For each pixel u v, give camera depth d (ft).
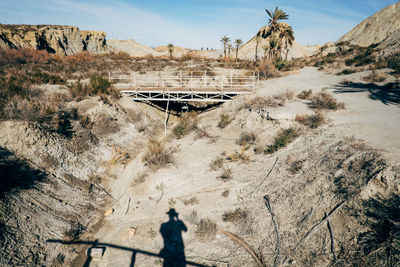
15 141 33.01
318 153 33.42
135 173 40.50
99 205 32.96
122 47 361.92
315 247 19.95
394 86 58.39
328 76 85.35
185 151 47.09
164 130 60.44
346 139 33.68
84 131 44.78
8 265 19.60
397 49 90.22
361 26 154.20
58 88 55.62
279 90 67.51
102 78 60.03
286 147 39.06
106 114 51.39
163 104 73.82
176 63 125.49
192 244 24.99
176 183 36.60
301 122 44.01
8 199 25.25
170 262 23.03
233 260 21.77
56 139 38.01
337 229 20.35
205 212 29.50
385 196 21.13
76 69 94.84
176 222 28.78
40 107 43.70
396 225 17.72
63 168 35.24
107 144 46.57
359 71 80.12
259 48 226.17
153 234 27.27
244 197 30.68
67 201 30.66
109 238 27.09
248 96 63.77
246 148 43.88
